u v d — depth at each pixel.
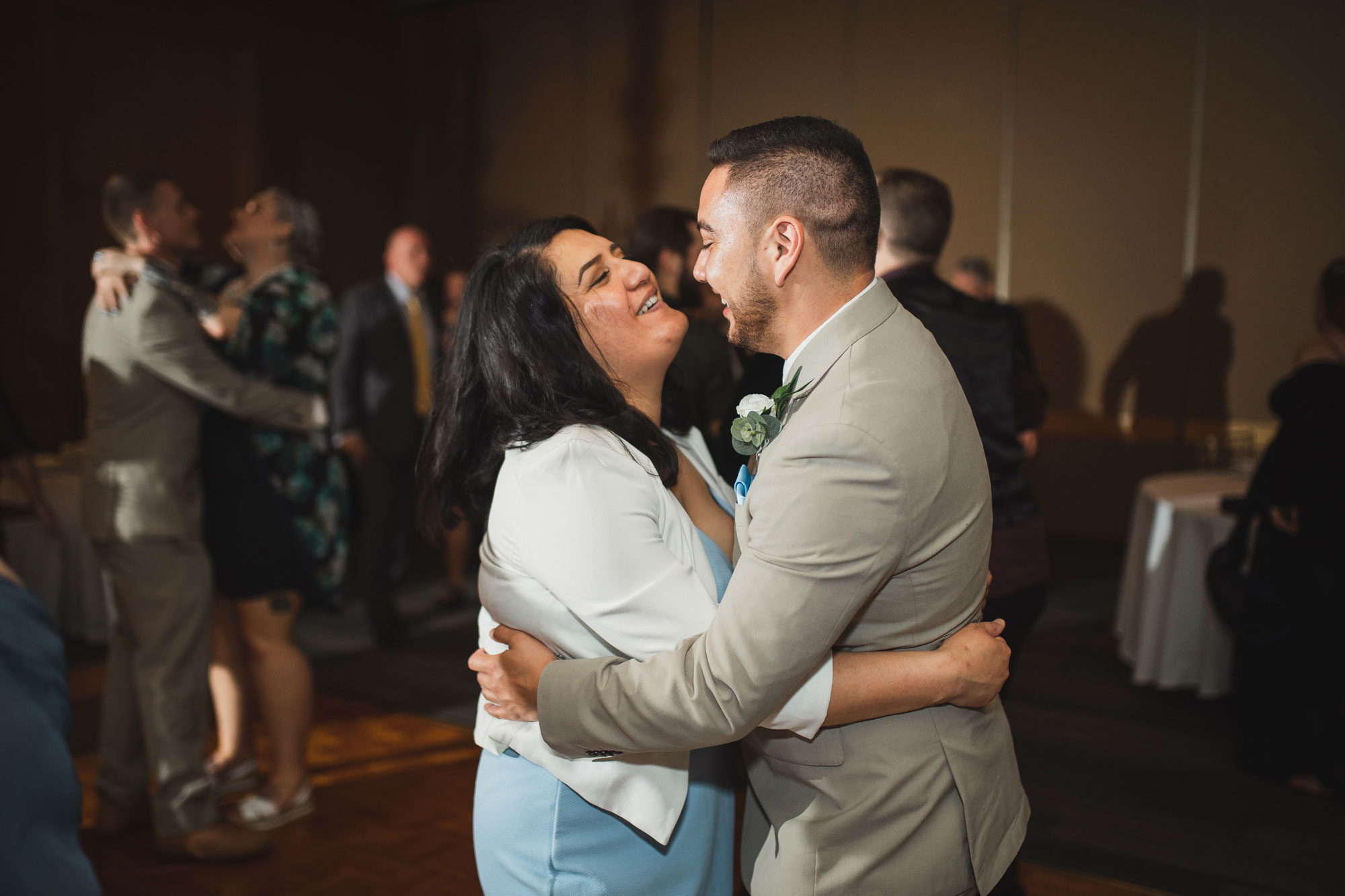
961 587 1.09
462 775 2.99
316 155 7.45
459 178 7.85
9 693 0.77
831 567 0.96
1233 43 5.28
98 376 2.40
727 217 1.10
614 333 1.22
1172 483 3.95
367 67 7.76
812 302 1.09
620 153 7.12
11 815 0.71
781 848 1.14
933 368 1.08
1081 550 5.88
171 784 2.44
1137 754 3.14
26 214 5.93
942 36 6.00
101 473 2.39
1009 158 5.91
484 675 1.17
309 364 2.65
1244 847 2.55
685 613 1.08
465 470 1.24
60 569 4.05
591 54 7.17
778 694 0.98
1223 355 5.47
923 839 1.08
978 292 4.71
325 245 7.57
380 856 2.51
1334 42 5.05
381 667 3.99
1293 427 2.80
